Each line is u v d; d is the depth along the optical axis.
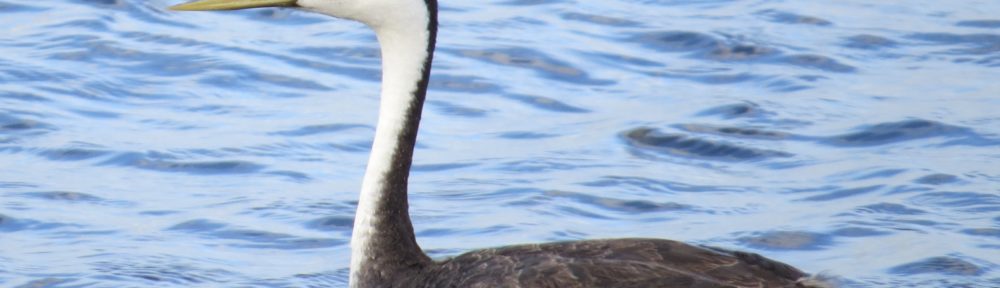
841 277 11.64
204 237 13.27
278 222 13.60
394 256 10.65
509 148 15.75
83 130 15.88
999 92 17.48
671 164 15.41
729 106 17.00
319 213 13.79
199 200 14.16
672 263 9.80
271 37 18.98
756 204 14.15
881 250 12.88
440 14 20.02
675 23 19.89
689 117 16.66
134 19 19.33
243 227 13.46
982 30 19.75
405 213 10.76
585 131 16.30
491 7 20.45
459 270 10.14
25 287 12.05
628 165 15.25
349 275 11.70
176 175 14.80
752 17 20.22
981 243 12.96
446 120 16.62
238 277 12.34
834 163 15.30
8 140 15.56
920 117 16.47
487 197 14.26
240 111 16.69
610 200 14.22
